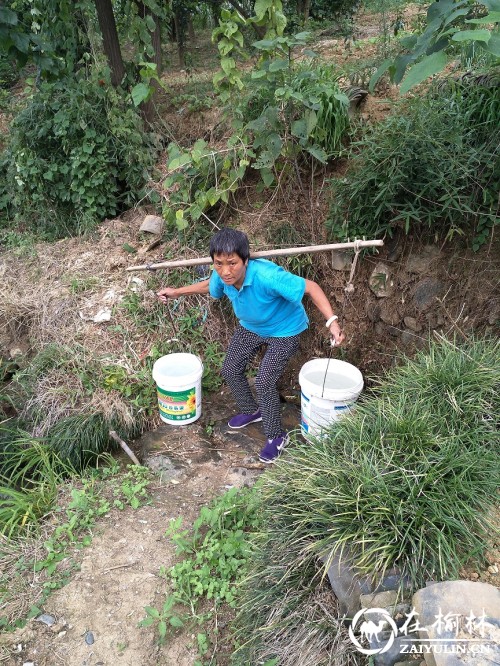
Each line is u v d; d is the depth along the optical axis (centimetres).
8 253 496
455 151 309
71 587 252
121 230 477
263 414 321
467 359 284
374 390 327
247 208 432
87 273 439
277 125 387
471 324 328
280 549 220
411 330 353
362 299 378
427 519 201
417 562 191
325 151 390
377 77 251
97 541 275
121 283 425
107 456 344
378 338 371
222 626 233
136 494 306
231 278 277
